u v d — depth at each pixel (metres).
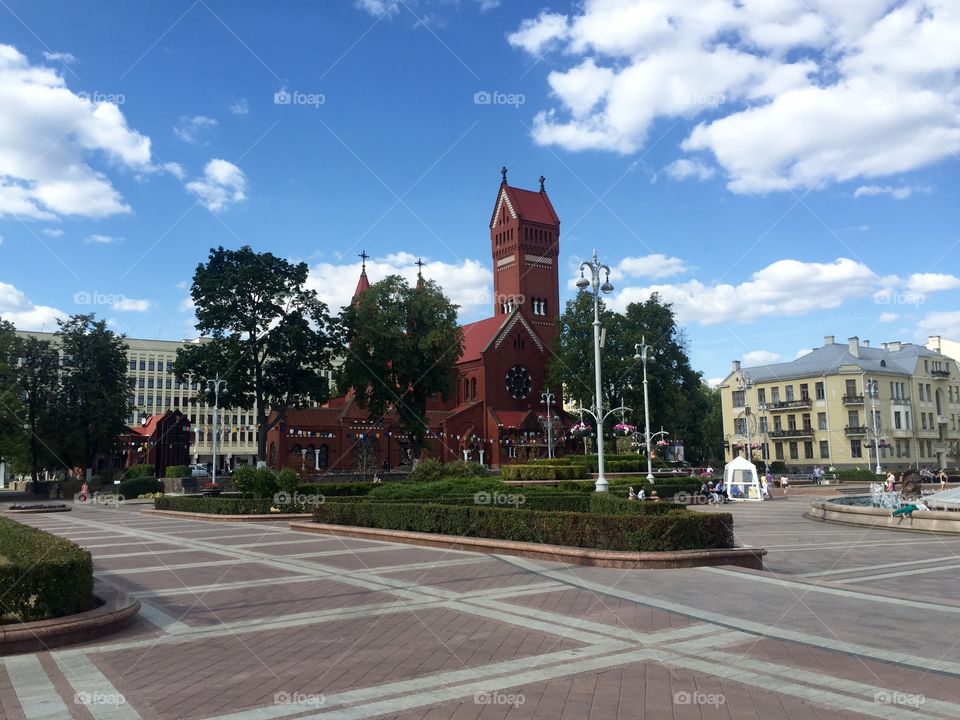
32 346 69.00
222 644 9.31
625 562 15.12
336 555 18.22
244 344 59.44
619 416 69.81
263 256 61.19
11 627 9.06
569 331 75.12
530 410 78.94
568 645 8.91
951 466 79.69
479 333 87.50
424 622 10.31
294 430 78.00
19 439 68.56
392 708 6.70
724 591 12.39
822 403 78.25
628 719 6.34
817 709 6.55
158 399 123.00
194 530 27.27
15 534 13.21
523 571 14.91
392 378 66.06
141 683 7.65
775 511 36.94
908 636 9.16
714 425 113.75
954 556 18.16
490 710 6.61
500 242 91.88
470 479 29.67
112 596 11.63
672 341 72.44
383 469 79.44
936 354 83.19
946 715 6.38
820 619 10.16
